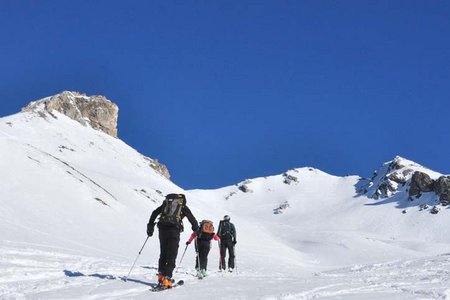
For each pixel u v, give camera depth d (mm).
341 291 8945
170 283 8633
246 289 8664
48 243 28734
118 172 115312
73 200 54156
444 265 19812
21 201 44906
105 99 171375
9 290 8156
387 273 16609
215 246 62656
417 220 197000
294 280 11164
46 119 136750
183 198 9289
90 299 7469
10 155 57594
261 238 104562
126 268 14195
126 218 58000
